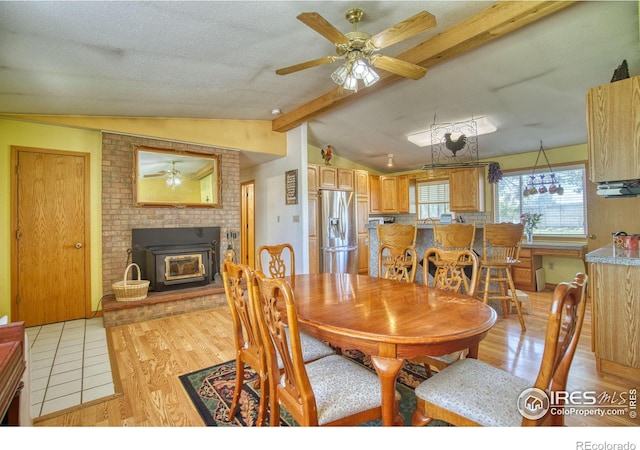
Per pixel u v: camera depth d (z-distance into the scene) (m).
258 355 1.66
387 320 1.44
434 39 2.67
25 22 1.79
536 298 4.45
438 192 6.54
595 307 2.31
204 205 4.53
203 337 3.16
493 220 5.62
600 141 2.22
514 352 2.66
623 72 2.44
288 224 5.32
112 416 1.89
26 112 3.37
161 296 3.82
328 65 3.10
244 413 1.90
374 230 4.61
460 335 1.28
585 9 2.22
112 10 1.80
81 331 3.36
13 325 1.36
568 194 4.90
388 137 5.32
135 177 4.02
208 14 1.99
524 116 4.00
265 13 2.07
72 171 3.81
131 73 2.67
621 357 2.18
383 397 1.29
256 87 3.45
